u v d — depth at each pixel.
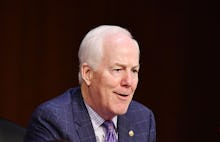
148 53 9.40
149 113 5.08
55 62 8.95
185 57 9.52
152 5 9.34
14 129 4.96
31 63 8.84
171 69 9.49
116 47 4.27
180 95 9.62
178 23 9.45
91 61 4.35
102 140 4.62
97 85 4.37
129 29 9.23
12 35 8.74
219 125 9.45
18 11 8.75
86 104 4.61
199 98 9.60
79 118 4.57
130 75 4.30
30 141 4.51
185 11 9.45
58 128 4.45
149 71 9.44
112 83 4.29
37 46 8.86
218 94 9.56
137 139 4.85
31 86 8.88
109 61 4.28
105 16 9.12
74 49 9.01
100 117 4.59
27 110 8.88
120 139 4.76
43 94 8.92
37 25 8.84
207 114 9.56
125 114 4.88
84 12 9.03
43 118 4.50
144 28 9.33
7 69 8.74
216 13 9.46
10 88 8.78
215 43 9.48
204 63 9.53
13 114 8.81
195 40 9.51
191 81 9.60
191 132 9.59
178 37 9.47
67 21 8.96
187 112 9.59
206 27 9.48
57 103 4.62
